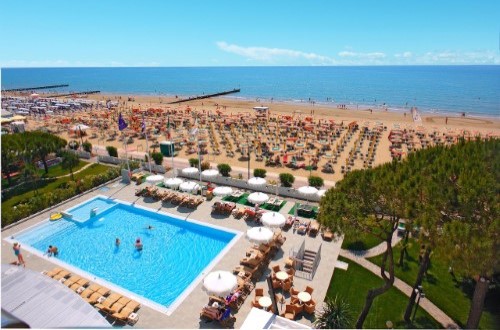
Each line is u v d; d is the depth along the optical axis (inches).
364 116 3346.5
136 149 1908.2
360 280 736.3
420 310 644.7
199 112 3329.2
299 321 620.7
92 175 1312.7
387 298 679.7
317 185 1239.5
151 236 963.3
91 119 2736.2
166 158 1721.2
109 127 2469.2
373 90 6343.5
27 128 2437.3
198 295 693.3
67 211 1088.8
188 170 1291.8
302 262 788.0
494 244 404.5
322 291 701.3
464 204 442.3
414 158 607.2
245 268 763.4
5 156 1278.3
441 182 487.2
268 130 2397.9
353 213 540.7
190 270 810.8
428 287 707.4
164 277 783.1
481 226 424.8
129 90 7111.2
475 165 490.0
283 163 1643.7
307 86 7534.5
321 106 4276.6
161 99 5036.9
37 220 1032.2
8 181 1346.0
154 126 2474.2
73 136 2225.6
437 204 466.0
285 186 1286.9
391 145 1989.4
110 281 766.5
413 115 3420.3
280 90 6722.4
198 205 1125.1
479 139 585.0
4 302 333.4
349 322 595.8
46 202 1105.4
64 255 868.0
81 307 343.3
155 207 1110.4
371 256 823.1
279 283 711.7
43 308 335.0
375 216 557.3
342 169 1546.5
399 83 7775.6
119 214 1096.2
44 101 4323.3
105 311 642.8
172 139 2074.3
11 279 365.7
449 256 429.7
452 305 654.5
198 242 932.0
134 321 618.8
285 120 2829.7
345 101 4859.7
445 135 2223.2
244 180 1294.3
